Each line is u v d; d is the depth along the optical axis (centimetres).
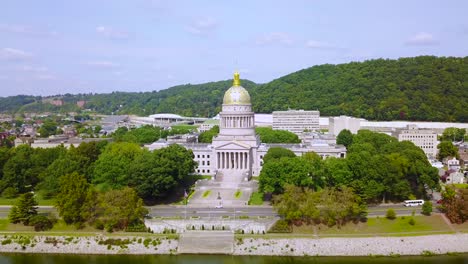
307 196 18425
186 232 17600
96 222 18175
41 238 17475
